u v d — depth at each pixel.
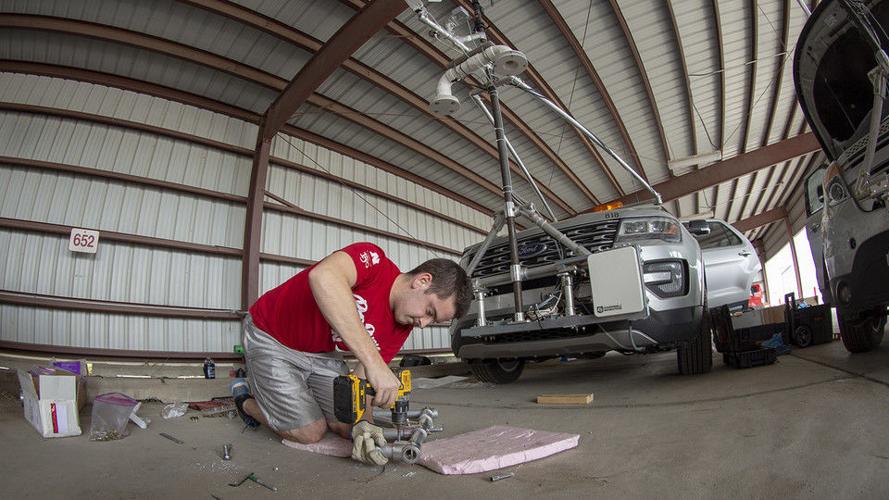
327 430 1.83
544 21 6.39
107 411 1.90
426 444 1.48
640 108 8.79
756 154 11.23
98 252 6.04
